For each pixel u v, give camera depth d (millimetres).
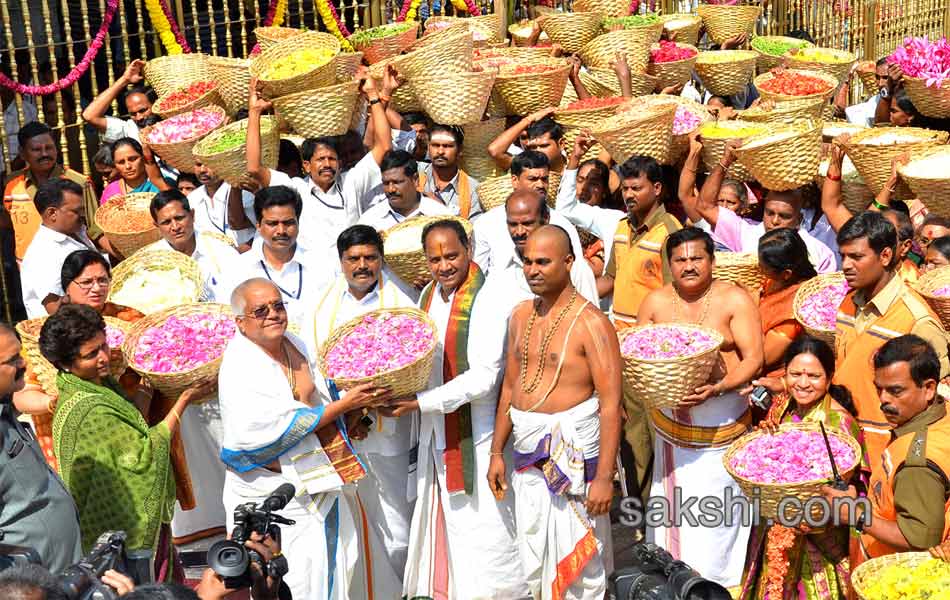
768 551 4891
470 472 5520
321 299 5801
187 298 6066
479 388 5352
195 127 7746
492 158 7863
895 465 4340
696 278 5516
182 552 5980
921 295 5602
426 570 5695
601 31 9273
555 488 5145
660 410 5551
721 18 10367
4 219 8312
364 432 5441
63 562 4309
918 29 16062
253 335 4988
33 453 4293
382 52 8492
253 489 5082
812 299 5801
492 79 7277
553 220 6375
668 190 7887
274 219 6168
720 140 7070
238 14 10383
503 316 5430
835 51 10289
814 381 5098
